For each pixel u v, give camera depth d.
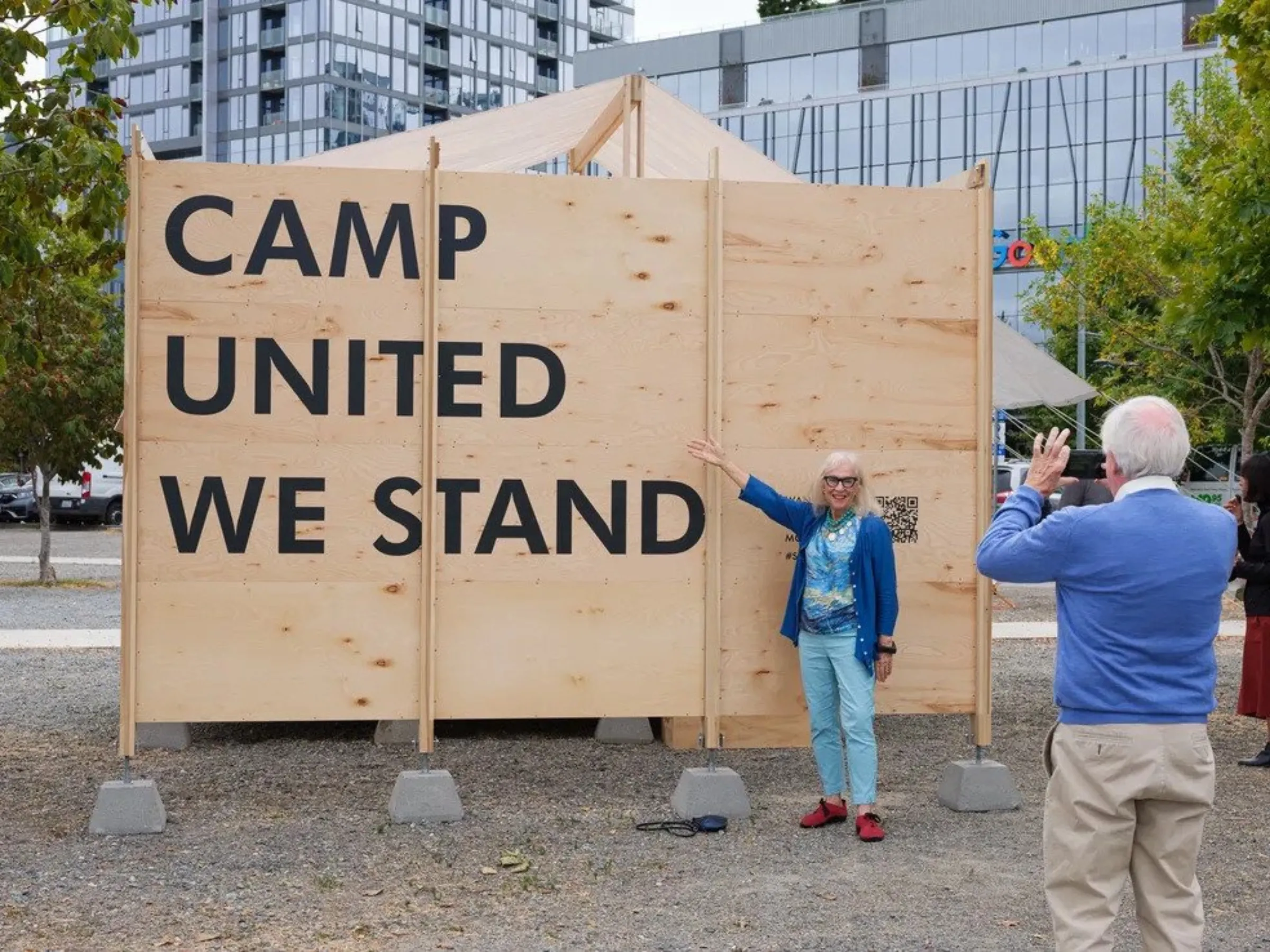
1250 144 10.67
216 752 9.12
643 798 7.83
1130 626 3.93
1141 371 28.52
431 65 103.38
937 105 75.38
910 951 5.26
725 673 7.53
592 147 12.25
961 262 7.71
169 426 7.18
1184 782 3.89
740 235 7.55
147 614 7.14
